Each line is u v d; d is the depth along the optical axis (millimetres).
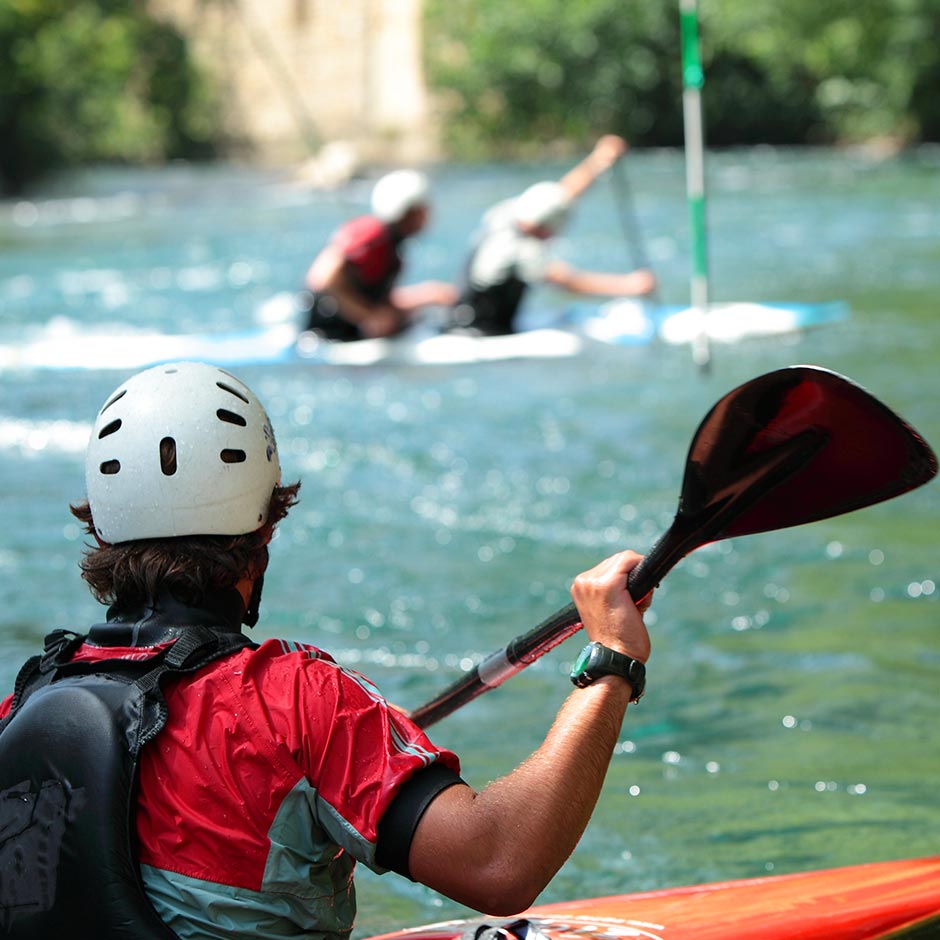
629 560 6770
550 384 31234
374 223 34875
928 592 17656
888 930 7715
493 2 115812
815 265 48062
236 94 124000
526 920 7426
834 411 6469
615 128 115000
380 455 25328
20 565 19156
